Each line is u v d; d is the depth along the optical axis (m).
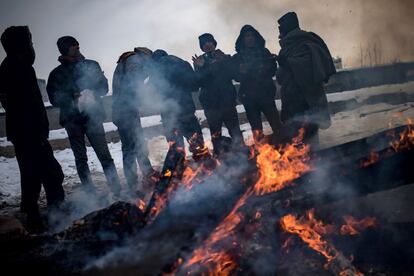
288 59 6.88
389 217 4.31
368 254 3.76
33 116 5.77
